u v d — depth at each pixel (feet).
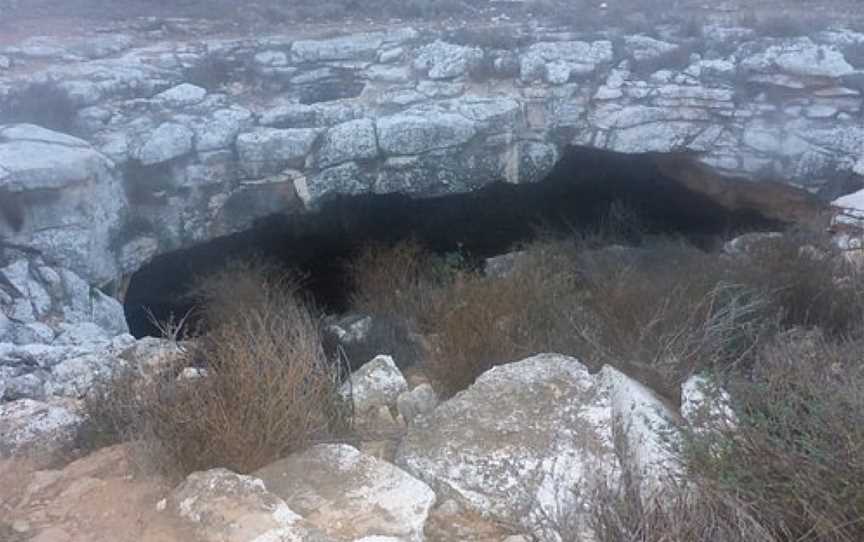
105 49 40.88
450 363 16.40
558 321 17.38
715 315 15.51
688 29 44.98
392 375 15.83
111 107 36.22
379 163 39.04
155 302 35.53
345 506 10.69
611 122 41.45
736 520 9.19
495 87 41.91
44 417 14.42
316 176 38.17
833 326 18.22
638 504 9.64
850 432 9.54
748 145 40.68
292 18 48.11
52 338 25.80
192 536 10.01
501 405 12.84
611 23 46.65
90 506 11.07
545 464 11.54
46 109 34.24
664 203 43.55
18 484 12.01
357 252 36.22
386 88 41.81
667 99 41.04
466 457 11.85
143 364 16.66
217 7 48.34
